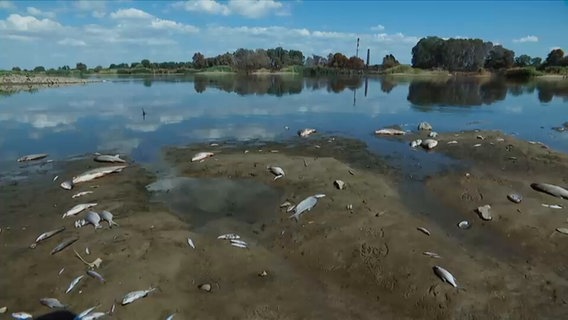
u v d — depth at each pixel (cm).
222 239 1106
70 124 2739
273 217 1249
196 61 12825
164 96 4656
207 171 1645
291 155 1888
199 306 840
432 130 2519
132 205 1317
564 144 2234
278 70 11756
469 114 3241
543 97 4525
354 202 1317
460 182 1505
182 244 1070
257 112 3269
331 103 3894
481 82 7269
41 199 1355
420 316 831
